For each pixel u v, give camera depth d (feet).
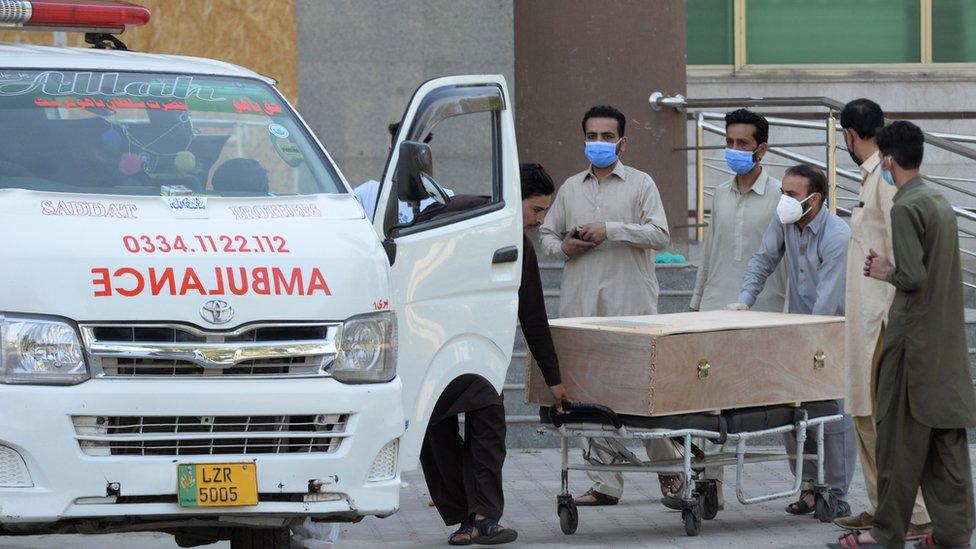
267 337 39.24
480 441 51.06
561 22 83.30
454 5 92.63
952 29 114.62
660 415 51.24
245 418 38.78
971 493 47.65
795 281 59.31
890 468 47.60
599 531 55.21
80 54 46.62
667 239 61.26
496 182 51.96
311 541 48.88
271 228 41.11
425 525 56.90
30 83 44.21
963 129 112.78
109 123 43.80
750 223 62.03
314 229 41.78
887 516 47.88
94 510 37.35
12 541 53.36
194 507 38.04
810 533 54.29
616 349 51.60
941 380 46.68
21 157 41.88
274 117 46.32
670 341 50.90
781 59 113.50
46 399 36.83
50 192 40.37
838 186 90.53
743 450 53.11
